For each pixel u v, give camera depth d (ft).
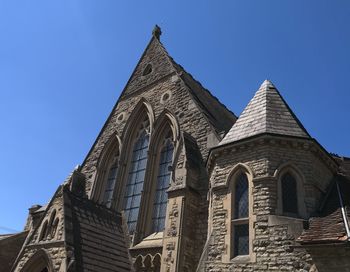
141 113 88.02
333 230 40.29
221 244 49.83
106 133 92.79
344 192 49.52
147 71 95.04
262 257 45.01
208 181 61.11
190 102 75.56
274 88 62.69
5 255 68.64
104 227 49.75
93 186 85.15
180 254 55.21
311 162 51.29
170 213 59.67
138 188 77.05
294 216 47.32
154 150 77.87
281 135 51.65
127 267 47.21
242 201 51.60
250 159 52.44
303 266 41.93
